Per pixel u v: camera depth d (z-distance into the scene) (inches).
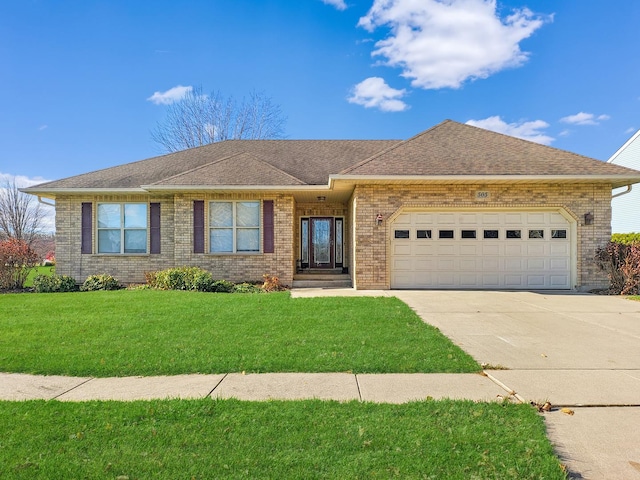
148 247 578.2
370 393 170.9
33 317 316.2
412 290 495.2
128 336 259.8
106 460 117.1
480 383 183.9
